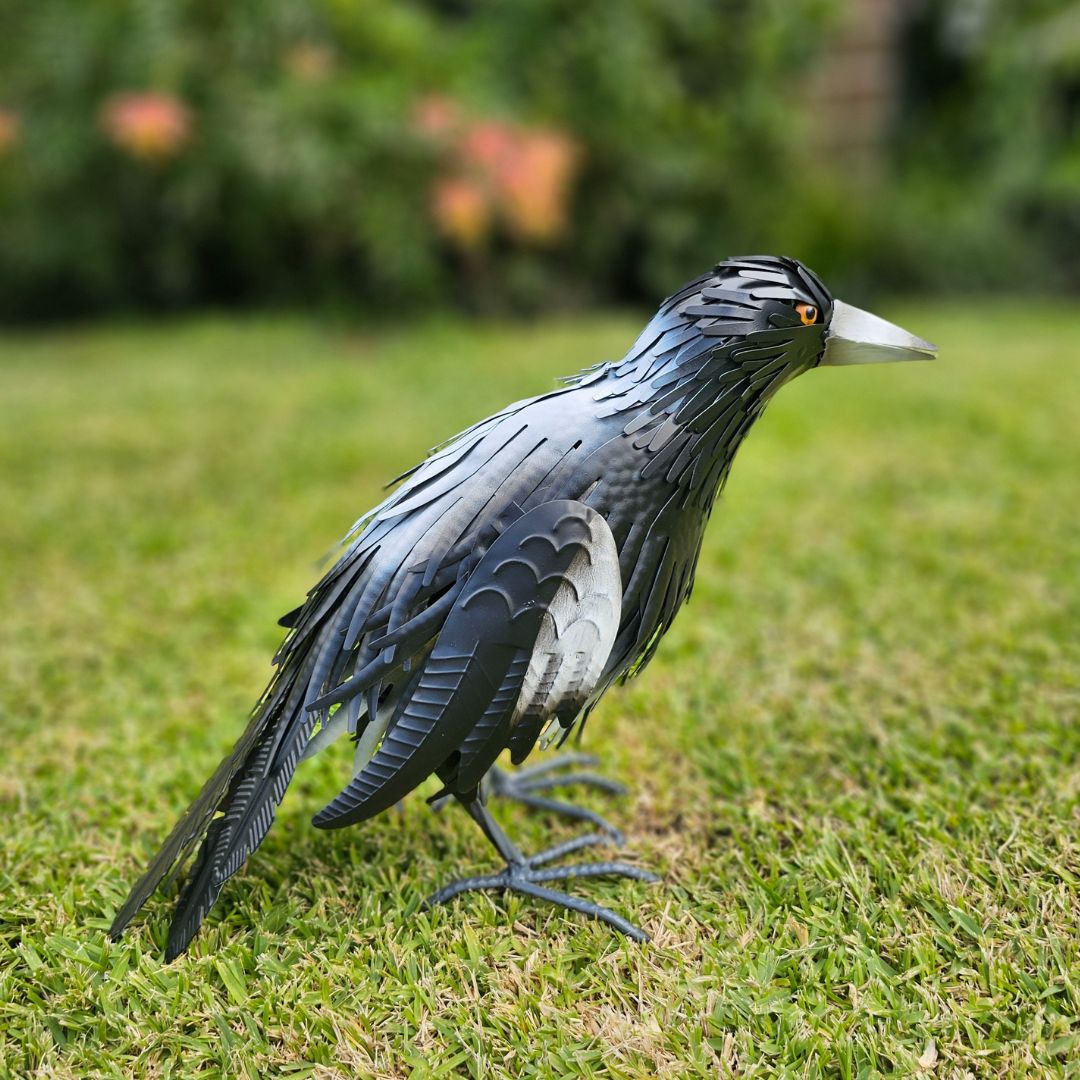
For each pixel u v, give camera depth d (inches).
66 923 36.2
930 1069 32.9
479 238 106.6
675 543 34.5
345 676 34.3
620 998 34.2
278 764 34.4
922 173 130.3
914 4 129.0
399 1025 33.8
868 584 49.8
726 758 41.2
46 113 104.9
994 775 39.9
